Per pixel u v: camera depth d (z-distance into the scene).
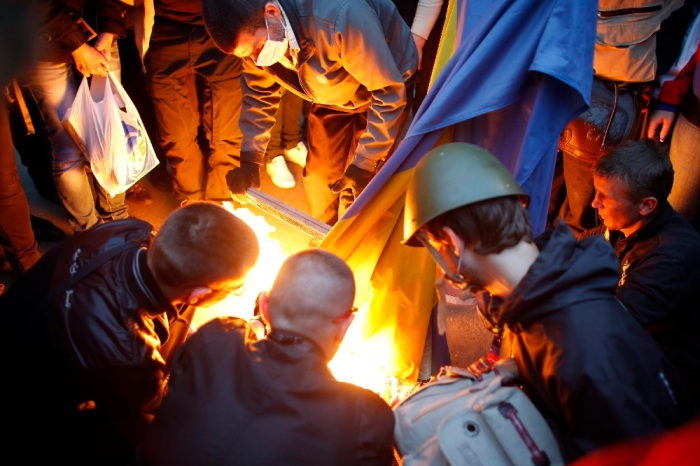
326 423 1.27
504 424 1.26
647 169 1.76
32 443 1.62
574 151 2.70
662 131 2.78
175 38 2.88
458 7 1.84
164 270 1.48
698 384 1.92
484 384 1.37
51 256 1.64
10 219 2.57
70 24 2.36
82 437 1.67
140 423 1.66
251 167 2.57
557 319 1.20
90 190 2.98
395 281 2.08
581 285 1.22
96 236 1.65
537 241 1.37
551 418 1.31
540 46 1.59
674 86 2.69
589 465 1.18
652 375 1.20
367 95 2.49
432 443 1.35
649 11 2.40
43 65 2.43
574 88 1.61
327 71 2.26
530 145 1.69
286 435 1.25
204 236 1.46
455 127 1.85
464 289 1.38
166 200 3.58
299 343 1.32
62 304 1.51
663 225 1.87
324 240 2.01
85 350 1.49
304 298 1.32
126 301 1.51
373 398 1.36
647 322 1.80
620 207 1.83
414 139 1.77
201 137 3.54
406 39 2.42
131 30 3.01
